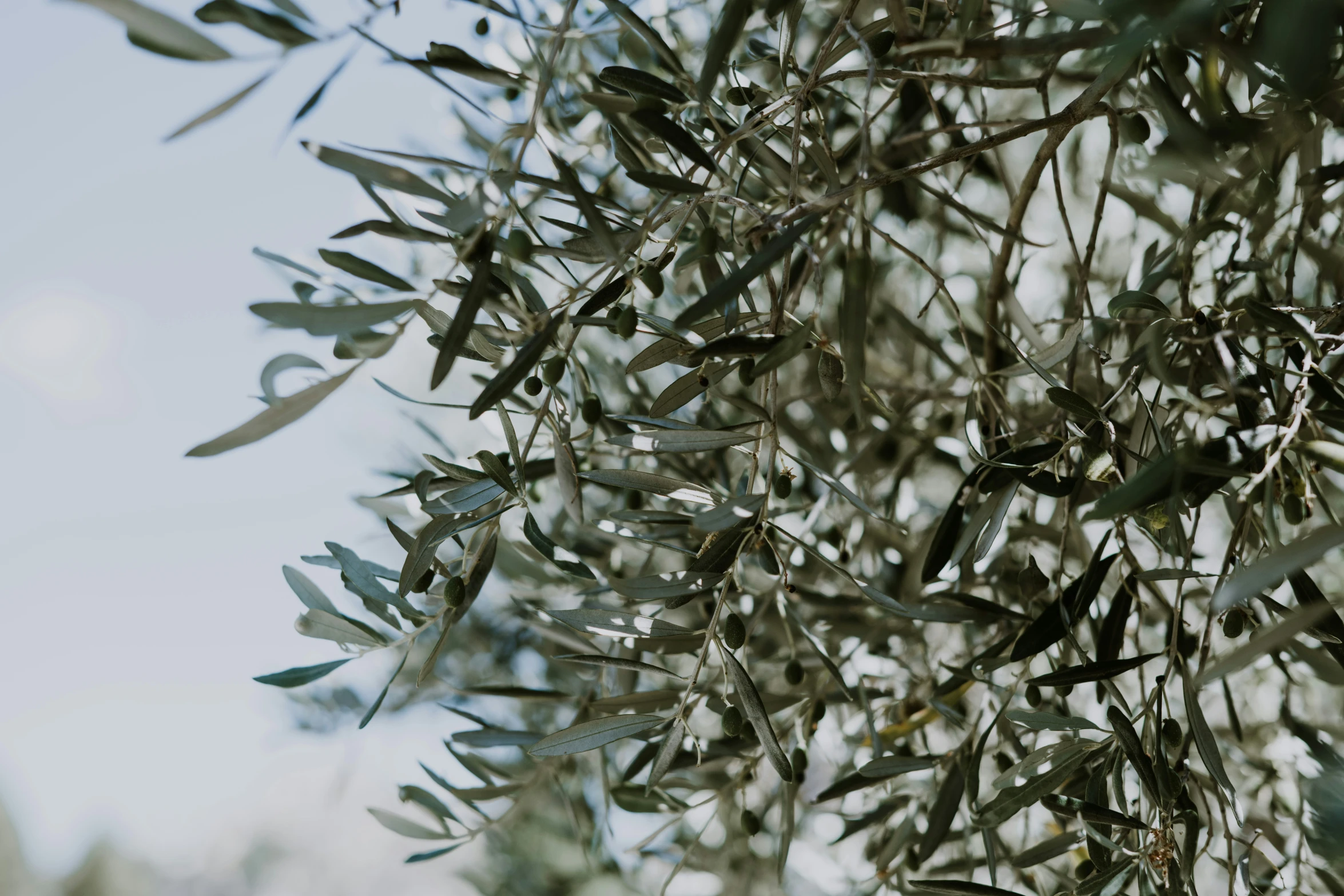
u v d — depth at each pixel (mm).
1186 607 958
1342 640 711
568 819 1071
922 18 783
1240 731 849
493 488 741
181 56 653
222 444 676
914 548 983
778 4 747
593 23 782
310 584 777
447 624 748
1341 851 771
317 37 676
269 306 668
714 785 948
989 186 1104
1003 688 817
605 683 895
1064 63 978
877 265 1025
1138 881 736
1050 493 750
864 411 985
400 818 872
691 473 938
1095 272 1044
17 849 4242
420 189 686
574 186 686
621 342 1023
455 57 731
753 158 787
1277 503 740
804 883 1027
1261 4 710
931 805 891
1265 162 790
